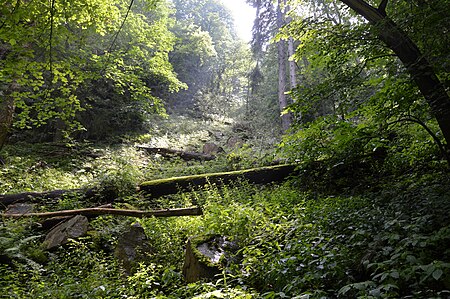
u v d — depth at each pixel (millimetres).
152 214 7387
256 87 21594
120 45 15781
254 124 21484
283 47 19328
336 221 5035
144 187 9680
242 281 4191
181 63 30234
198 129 21312
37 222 7711
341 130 6160
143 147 16203
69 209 8578
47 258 6457
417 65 4938
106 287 4617
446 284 2936
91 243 6824
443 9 4418
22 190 9781
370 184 7316
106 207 8266
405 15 5062
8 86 10469
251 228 5531
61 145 15375
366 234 4262
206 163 13453
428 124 6797
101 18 9055
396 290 3086
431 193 5004
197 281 4387
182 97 30609
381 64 6305
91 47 13805
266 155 11305
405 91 5418
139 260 5832
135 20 14750
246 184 9211
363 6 5609
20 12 6266
